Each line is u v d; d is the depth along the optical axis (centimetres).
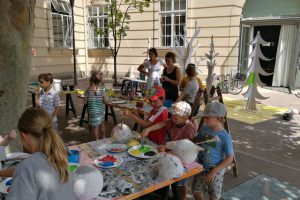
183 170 214
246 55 1195
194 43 1192
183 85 536
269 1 1122
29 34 304
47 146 150
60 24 1314
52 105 425
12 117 301
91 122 488
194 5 1172
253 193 339
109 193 187
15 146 303
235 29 1125
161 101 329
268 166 420
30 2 296
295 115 727
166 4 1262
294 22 1077
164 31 1300
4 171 203
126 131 294
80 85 1185
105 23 1445
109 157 242
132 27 1344
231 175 387
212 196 260
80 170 180
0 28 277
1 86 291
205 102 364
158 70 607
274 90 1123
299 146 508
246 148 496
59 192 147
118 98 559
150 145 277
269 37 1191
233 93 1076
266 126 636
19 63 298
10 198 137
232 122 667
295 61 1098
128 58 1389
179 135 273
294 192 343
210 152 253
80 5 1424
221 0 1114
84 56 1485
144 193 192
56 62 1295
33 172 142
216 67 1163
